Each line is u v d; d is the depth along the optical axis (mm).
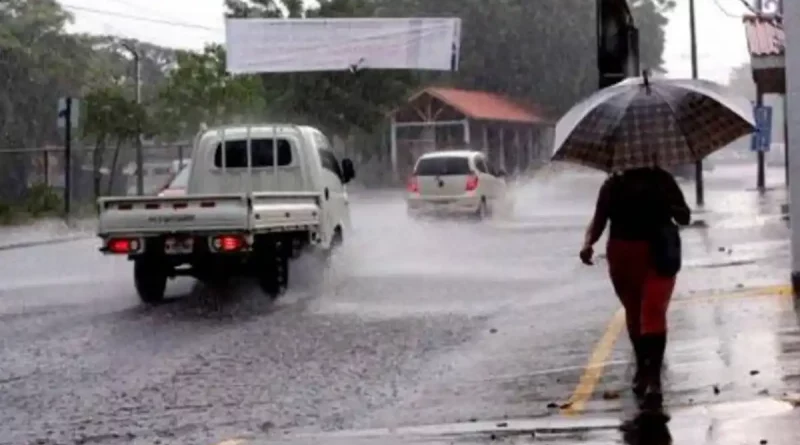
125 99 53625
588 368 14000
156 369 15805
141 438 11891
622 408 11766
